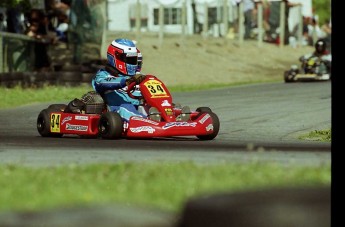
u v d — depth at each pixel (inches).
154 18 4446.4
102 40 3513.8
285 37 4862.2
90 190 620.1
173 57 3959.2
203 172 706.8
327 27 5093.5
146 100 1310.3
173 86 3154.5
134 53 1350.9
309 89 2844.5
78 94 2536.9
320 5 5595.5
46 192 615.8
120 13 4384.8
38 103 2299.5
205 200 393.7
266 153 1017.5
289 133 1513.3
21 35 2869.1
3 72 2696.9
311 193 402.0
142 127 1273.4
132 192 614.9
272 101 2364.7
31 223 371.9
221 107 2180.1
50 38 3496.6
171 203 577.0
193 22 4544.8
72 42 3383.4
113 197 593.9
